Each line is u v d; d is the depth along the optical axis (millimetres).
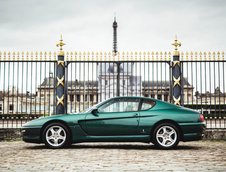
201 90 12750
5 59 12883
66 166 6027
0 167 5957
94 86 43594
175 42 13102
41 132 9180
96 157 7250
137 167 5898
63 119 9148
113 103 9281
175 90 12938
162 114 9031
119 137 9023
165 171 5500
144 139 8992
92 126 9070
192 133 8969
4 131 12391
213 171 5492
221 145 10375
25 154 7871
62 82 13109
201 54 12859
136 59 13039
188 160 6812
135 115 9055
